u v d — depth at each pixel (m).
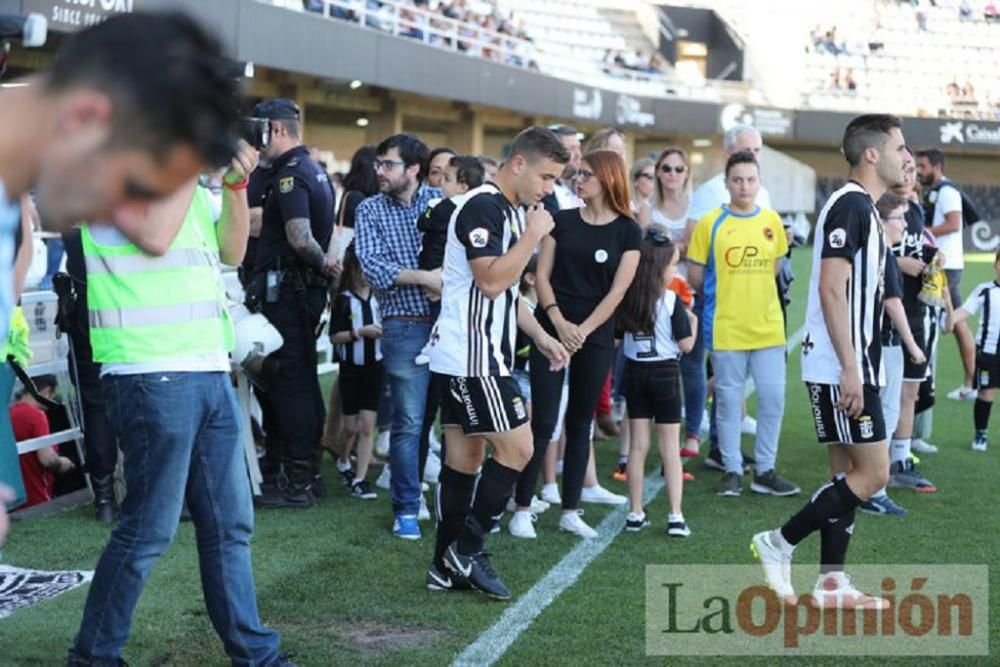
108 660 3.49
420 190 5.96
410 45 21.23
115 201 1.23
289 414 5.92
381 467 7.08
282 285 5.80
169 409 3.39
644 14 37.25
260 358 5.50
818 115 35.25
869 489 4.52
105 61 1.19
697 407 7.72
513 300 4.48
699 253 6.73
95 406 5.47
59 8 10.80
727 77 38.28
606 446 8.03
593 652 4.08
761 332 6.60
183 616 4.29
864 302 4.44
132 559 3.45
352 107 23.66
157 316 3.40
